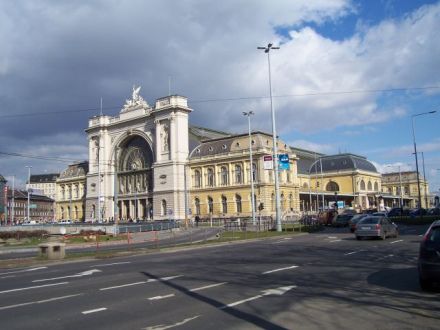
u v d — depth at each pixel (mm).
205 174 104438
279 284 13453
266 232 45188
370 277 14594
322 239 34469
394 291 12164
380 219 32969
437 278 11727
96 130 124625
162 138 107500
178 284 13875
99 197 112875
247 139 99312
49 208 188000
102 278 15797
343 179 135375
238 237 39438
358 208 112812
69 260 24234
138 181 115438
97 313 10094
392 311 9875
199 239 41688
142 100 116688
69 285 14344
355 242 30312
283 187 99375
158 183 106125
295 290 12453
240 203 97750
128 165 119812
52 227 60375
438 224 12461
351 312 9820
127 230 55438
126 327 8844
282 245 29297
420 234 38375
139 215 113938
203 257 22750
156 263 20578
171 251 29172
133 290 13008
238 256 22422
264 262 19297
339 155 140000
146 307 10633
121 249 31266
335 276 14898
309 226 53344
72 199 139125
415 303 10656
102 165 121938
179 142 104625
